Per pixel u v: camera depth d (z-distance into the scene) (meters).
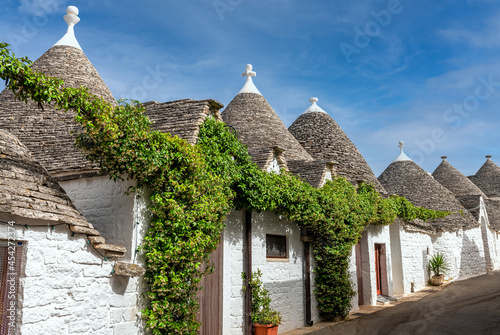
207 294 8.05
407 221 17.86
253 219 9.55
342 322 11.24
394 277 16.86
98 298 5.76
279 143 14.78
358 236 12.66
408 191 23.55
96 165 7.09
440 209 22.62
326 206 11.02
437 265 18.94
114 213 6.79
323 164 12.95
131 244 6.48
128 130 6.11
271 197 9.04
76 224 5.46
